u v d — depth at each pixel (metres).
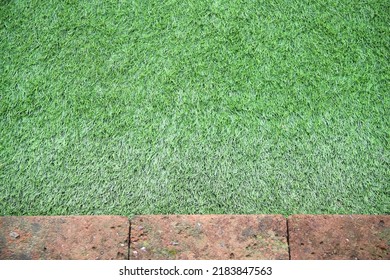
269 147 1.88
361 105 1.97
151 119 1.93
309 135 1.91
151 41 2.05
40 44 2.05
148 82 1.99
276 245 1.69
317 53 2.05
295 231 1.70
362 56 2.06
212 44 2.05
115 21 2.09
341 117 1.95
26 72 2.01
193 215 1.72
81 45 2.05
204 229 1.70
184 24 2.08
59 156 1.87
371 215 1.74
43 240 1.69
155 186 1.82
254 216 1.72
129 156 1.86
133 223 1.71
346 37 2.09
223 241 1.69
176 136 1.90
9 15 2.10
